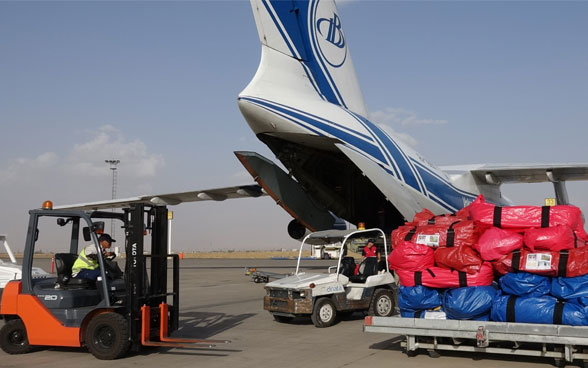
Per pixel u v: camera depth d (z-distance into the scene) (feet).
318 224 52.44
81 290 26.37
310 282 33.40
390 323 23.89
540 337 20.89
